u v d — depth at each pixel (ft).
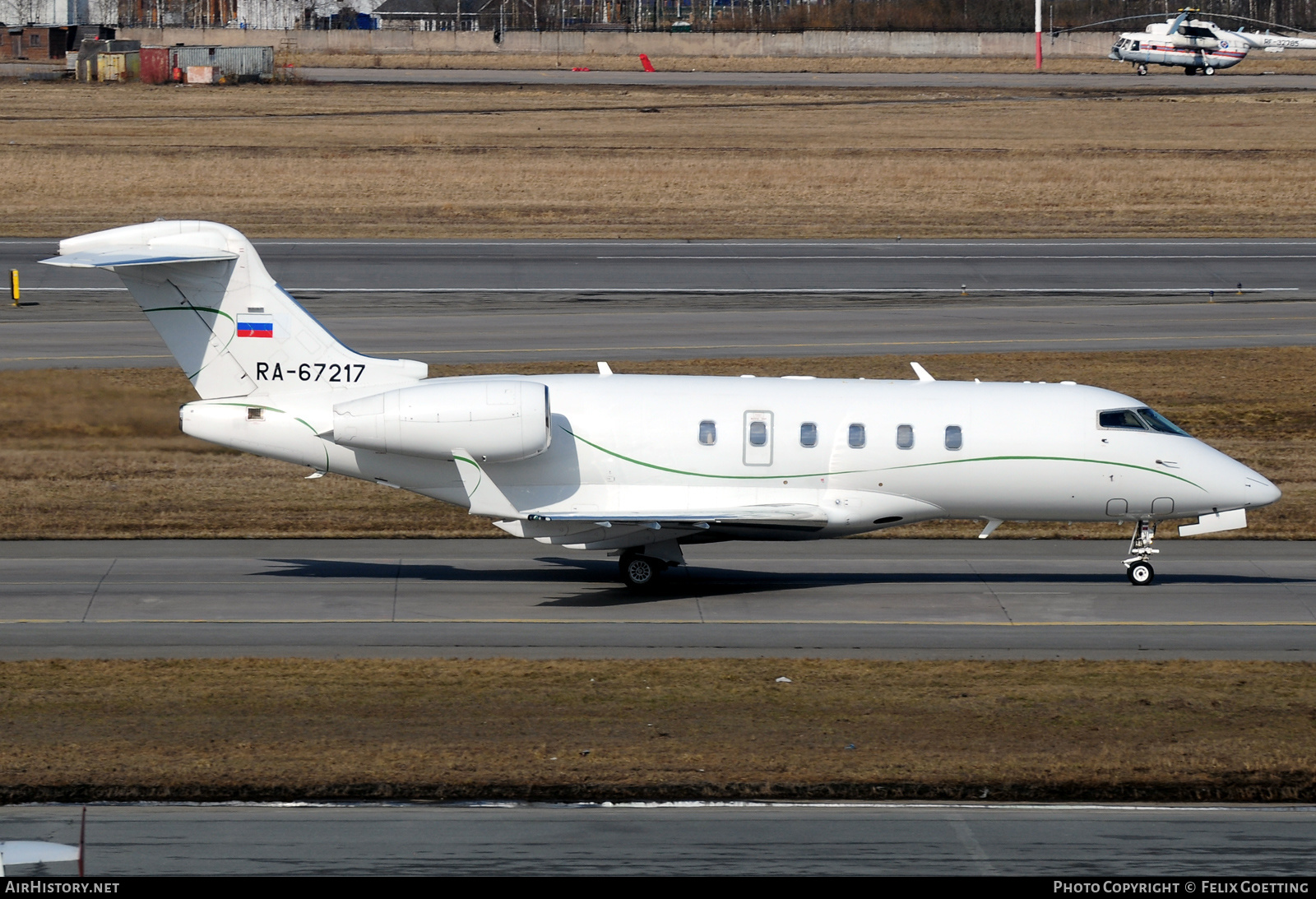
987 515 377.09
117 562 388.78
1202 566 400.88
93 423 515.50
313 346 365.81
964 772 244.42
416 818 227.20
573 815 229.25
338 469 368.48
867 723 268.00
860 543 424.05
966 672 303.89
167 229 358.64
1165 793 239.50
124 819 224.74
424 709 273.95
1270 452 514.68
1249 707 279.08
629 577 369.71
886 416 365.20
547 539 366.02
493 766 244.01
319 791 234.17
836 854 218.38
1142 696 286.46
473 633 334.44
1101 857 219.00
